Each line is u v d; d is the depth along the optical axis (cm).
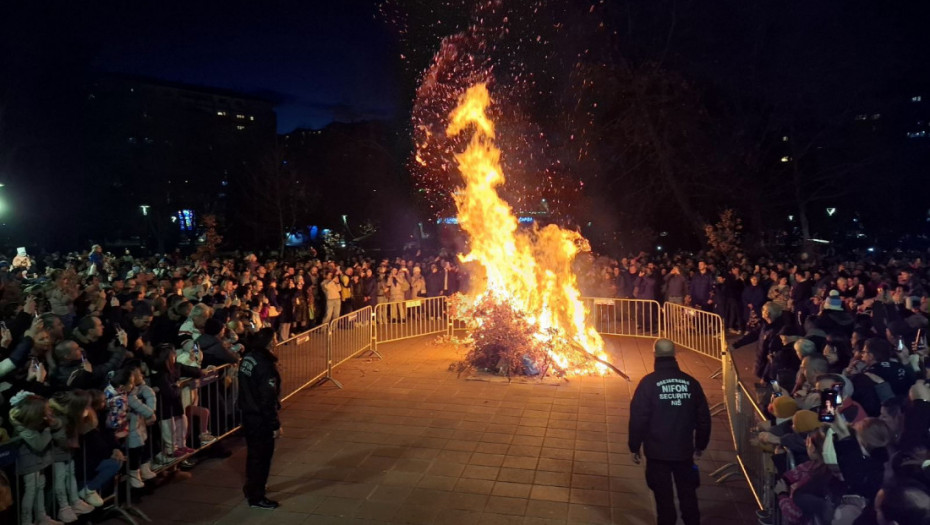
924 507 316
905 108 3203
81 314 825
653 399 528
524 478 691
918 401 463
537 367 1140
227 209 4781
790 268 1911
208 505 624
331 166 4597
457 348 1416
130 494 617
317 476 696
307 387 1080
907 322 793
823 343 784
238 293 1423
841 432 425
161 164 4662
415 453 766
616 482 680
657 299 1900
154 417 632
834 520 394
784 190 3291
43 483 528
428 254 3222
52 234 4194
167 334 850
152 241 5238
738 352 1422
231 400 834
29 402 508
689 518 515
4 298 813
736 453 738
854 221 4028
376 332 1396
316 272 1742
